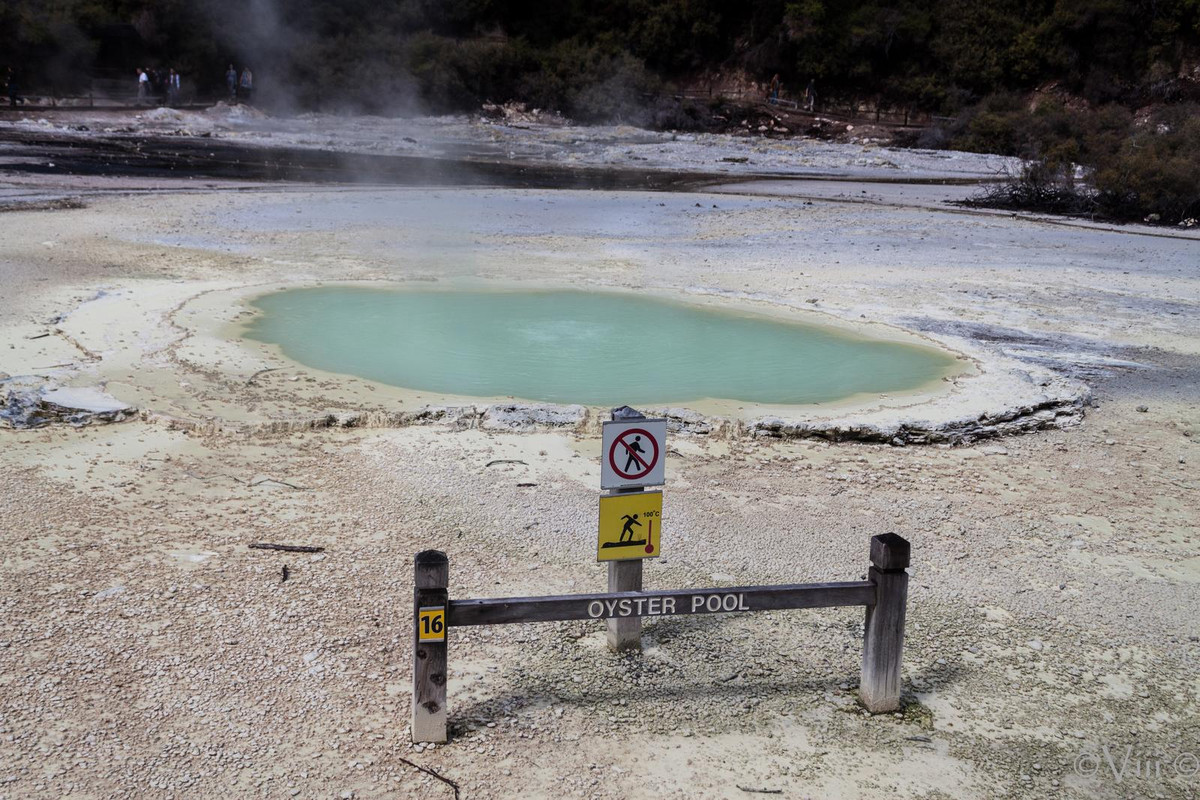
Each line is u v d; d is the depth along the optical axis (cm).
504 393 822
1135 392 940
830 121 4797
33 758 371
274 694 420
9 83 3997
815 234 1802
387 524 588
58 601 480
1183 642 507
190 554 537
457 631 484
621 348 973
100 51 4594
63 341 891
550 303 1145
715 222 1888
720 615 514
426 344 955
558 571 543
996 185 2927
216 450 686
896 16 5128
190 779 366
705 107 4850
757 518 623
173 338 917
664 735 411
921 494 677
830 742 412
